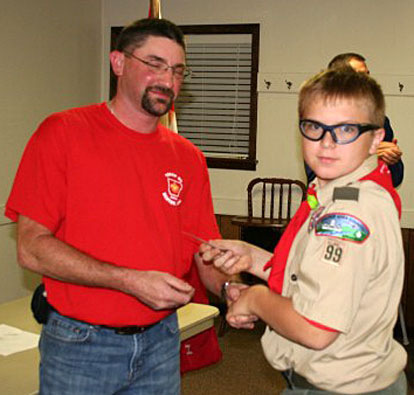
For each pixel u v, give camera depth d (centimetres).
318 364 121
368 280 116
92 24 530
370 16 480
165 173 176
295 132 507
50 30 468
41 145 162
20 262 161
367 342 121
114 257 165
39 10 452
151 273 155
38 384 172
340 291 112
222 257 160
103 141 167
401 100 477
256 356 425
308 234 124
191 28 527
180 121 547
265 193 514
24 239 160
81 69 517
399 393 125
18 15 429
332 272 113
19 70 434
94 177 164
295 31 500
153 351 174
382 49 479
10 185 431
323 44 494
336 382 120
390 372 124
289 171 513
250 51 521
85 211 163
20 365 185
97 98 549
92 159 164
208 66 534
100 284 155
